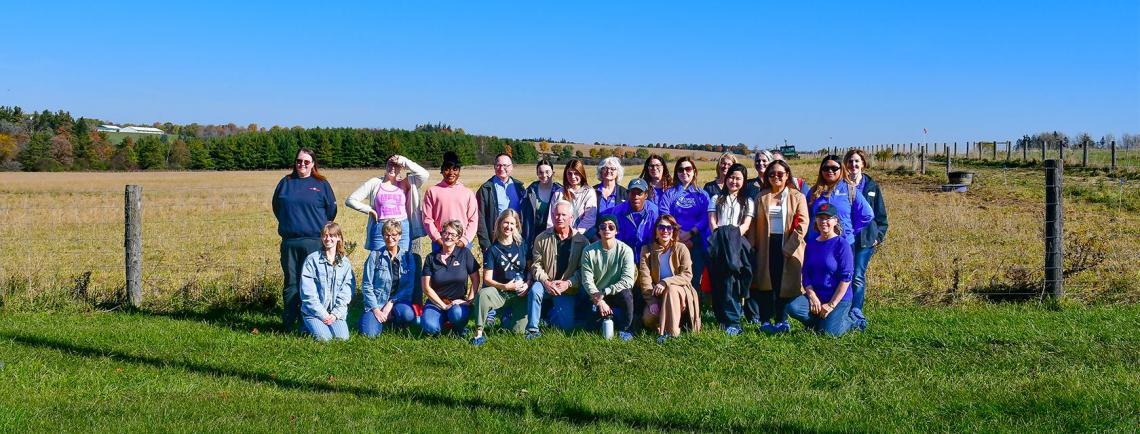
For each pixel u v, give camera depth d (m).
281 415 5.61
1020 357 7.28
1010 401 5.91
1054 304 9.65
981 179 30.80
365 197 9.61
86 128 102.12
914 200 25.06
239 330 8.91
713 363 7.28
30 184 59.22
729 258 8.41
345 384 6.68
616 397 6.19
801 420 5.58
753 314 9.00
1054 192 9.79
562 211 8.64
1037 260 13.09
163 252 16.33
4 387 6.25
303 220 8.88
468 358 7.54
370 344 8.13
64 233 20.83
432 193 9.54
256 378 6.88
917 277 11.48
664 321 8.23
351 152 89.88
